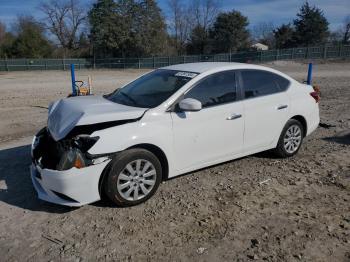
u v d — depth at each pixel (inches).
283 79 228.2
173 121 175.5
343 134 296.0
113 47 1870.1
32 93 649.6
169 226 153.6
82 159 153.5
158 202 174.2
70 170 151.2
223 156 199.5
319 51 1659.7
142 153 166.1
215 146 193.5
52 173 152.3
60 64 1700.3
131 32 1865.2
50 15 2389.3
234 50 2300.7
